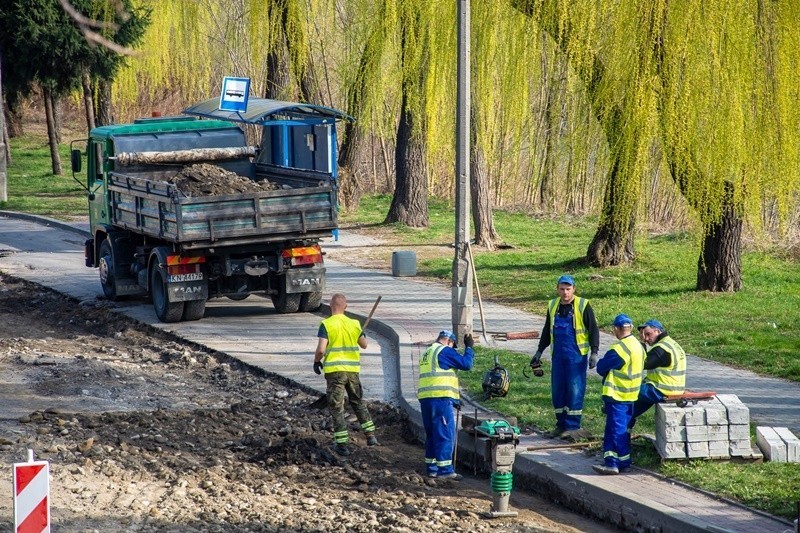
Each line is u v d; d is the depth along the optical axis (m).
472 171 64.69
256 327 43.84
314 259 45.53
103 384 34.94
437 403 26.56
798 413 28.94
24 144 141.12
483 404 30.58
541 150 51.19
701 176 41.78
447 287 52.31
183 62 91.12
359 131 78.31
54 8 86.88
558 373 27.28
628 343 24.22
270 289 45.53
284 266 44.94
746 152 40.84
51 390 33.91
